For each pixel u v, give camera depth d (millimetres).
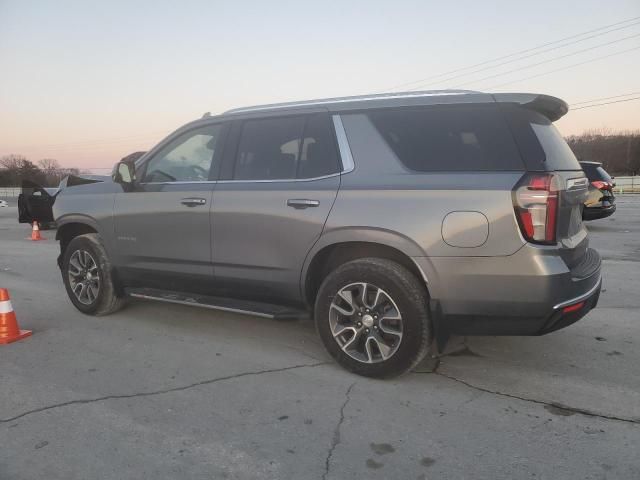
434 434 2906
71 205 5188
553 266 3119
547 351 4137
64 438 2898
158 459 2695
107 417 3135
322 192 3709
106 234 4934
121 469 2609
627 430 2922
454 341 4371
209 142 4418
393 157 3561
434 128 3494
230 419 3104
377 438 2877
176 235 4438
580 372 3729
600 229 12078
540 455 2689
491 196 3180
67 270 5328
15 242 11938
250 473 2572
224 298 4367
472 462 2639
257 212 3965
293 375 3736
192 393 3457
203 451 2764
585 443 2795
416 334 3402
